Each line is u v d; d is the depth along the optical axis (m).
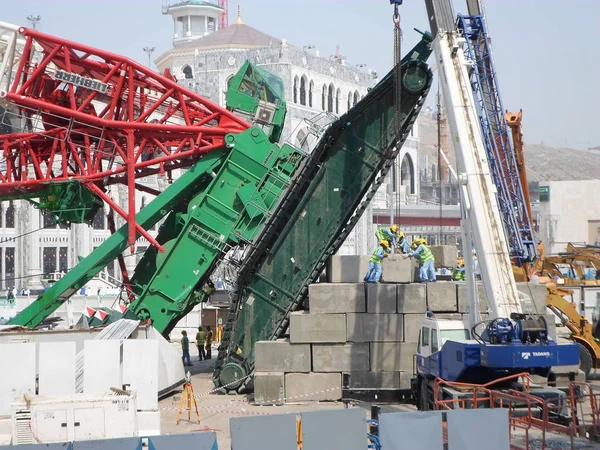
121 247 41.00
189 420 31.30
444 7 28.50
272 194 40.19
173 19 198.00
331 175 37.19
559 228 106.62
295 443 19.61
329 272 38.22
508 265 26.66
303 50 147.25
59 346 27.44
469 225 28.67
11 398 26.97
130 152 40.22
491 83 35.00
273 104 43.06
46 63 39.72
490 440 20.03
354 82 164.75
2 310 69.19
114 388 24.64
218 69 146.12
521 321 25.56
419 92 35.97
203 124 41.47
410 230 165.38
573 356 25.11
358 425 19.92
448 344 27.38
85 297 68.19
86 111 42.47
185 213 43.22
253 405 34.66
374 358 35.09
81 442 18.67
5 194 41.50
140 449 18.80
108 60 40.03
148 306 40.84
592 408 25.36
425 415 19.86
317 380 35.06
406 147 178.12
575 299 49.53
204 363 51.56
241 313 37.84
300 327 35.19
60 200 41.72
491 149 33.97
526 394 23.59
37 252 105.69
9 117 42.03
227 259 40.94
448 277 42.72
